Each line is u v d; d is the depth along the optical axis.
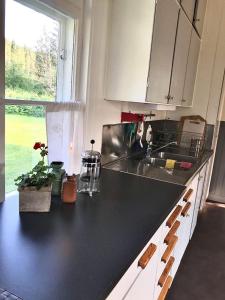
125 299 0.94
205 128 3.26
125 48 1.70
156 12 1.58
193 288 2.07
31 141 1.44
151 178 1.82
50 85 1.53
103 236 1.02
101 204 1.33
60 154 1.55
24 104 1.33
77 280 0.77
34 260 0.85
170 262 1.70
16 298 0.68
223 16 3.00
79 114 1.65
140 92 1.69
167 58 1.91
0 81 1.16
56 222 1.11
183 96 2.62
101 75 1.76
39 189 1.16
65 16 1.50
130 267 0.91
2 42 1.13
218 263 2.41
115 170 1.96
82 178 1.47
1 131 1.21
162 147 3.05
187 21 2.24
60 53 1.56
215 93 3.18
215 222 3.23
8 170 1.34
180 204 1.74
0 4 1.09
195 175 2.13
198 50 2.98
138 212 1.25
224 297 2.00
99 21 1.65
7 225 1.06
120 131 2.18
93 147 1.82
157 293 1.52
